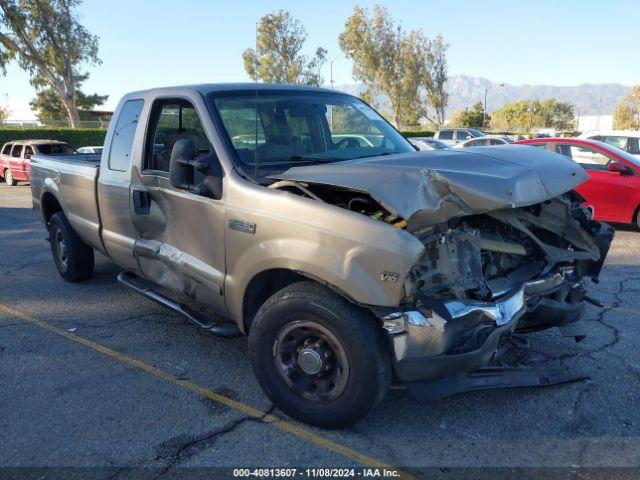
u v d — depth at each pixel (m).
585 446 3.34
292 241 3.42
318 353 3.39
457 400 3.89
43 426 3.63
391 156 3.81
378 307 3.18
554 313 3.93
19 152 21.70
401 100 60.81
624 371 4.30
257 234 3.62
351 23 59.31
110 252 5.53
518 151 4.05
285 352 3.58
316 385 3.50
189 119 4.43
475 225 3.77
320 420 3.48
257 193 3.65
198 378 4.32
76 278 6.79
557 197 4.13
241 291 3.80
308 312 3.37
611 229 4.32
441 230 3.26
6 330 5.38
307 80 48.94
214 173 3.98
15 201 16.45
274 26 46.78
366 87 61.69
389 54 59.56
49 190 6.60
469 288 3.33
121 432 3.56
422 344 3.15
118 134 5.25
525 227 3.84
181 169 3.95
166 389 4.14
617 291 6.42
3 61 39.19
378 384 3.26
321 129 4.68
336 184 3.31
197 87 4.49
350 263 3.16
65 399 4.00
